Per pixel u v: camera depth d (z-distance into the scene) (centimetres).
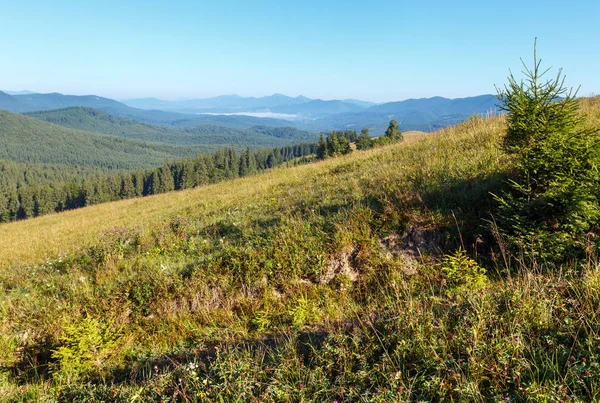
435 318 375
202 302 561
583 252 436
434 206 634
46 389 412
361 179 952
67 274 784
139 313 564
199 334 493
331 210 741
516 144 541
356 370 331
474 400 262
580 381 257
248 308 537
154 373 410
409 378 300
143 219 1425
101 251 881
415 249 587
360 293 539
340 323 444
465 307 382
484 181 655
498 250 532
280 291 566
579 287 372
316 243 621
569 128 496
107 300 590
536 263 452
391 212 636
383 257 577
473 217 590
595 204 444
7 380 454
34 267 888
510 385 281
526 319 341
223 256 643
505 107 548
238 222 866
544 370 283
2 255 1281
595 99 1463
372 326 377
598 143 471
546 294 378
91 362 448
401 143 1664
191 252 754
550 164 479
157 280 612
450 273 492
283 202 956
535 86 515
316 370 329
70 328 470
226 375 340
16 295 677
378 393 286
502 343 304
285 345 383
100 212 2302
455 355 318
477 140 1031
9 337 517
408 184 736
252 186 1588
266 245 648
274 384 325
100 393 374
